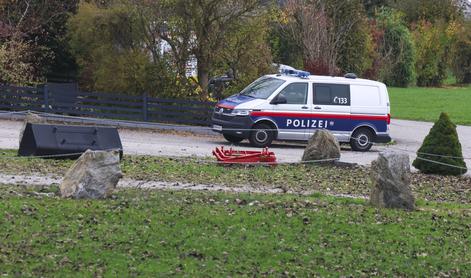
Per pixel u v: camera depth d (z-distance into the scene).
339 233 16.97
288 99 35.19
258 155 27.17
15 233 14.90
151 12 43.03
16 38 47.22
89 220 16.25
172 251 14.63
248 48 44.31
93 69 46.66
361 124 36.16
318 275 14.04
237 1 42.84
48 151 25.19
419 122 54.88
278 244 15.64
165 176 23.62
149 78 44.59
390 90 84.12
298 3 59.44
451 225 18.77
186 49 44.28
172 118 44.22
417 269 15.01
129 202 18.14
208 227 16.47
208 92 45.50
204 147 33.75
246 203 19.25
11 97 44.31
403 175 20.12
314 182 24.48
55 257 13.74
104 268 13.38
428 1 100.94
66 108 44.69
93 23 43.94
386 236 17.02
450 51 98.94
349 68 69.25
